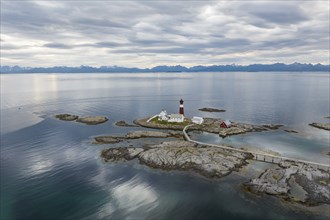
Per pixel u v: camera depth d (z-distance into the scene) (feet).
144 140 242.99
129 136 248.93
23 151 213.66
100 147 224.33
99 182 162.71
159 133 258.78
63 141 241.14
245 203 138.00
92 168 182.09
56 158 199.72
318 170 167.94
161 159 188.55
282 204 134.51
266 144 232.53
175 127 284.00
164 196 146.82
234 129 271.90
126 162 190.60
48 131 275.59
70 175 171.53
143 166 183.83
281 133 271.08
